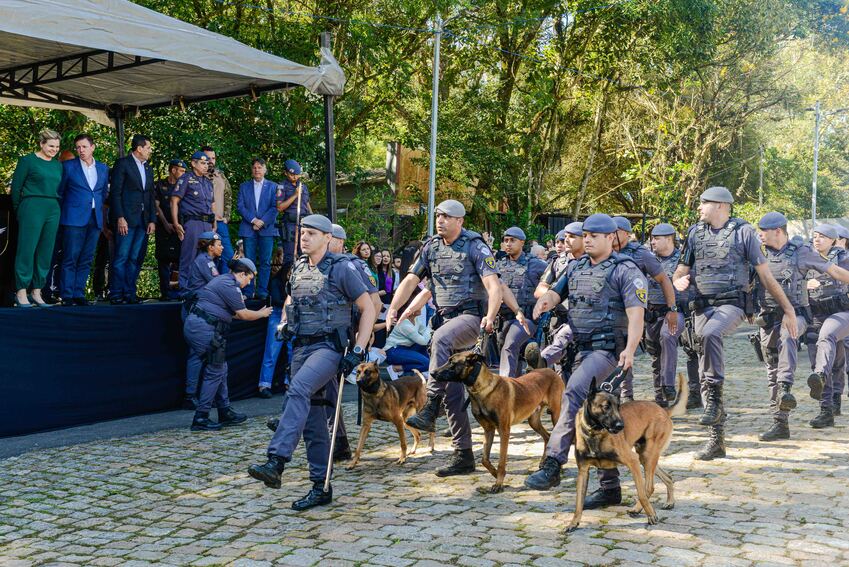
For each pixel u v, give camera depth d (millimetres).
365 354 5664
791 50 31547
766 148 35969
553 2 21562
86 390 8375
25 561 4465
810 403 9359
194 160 9727
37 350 7930
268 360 10109
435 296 6477
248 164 14766
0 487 6016
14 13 6848
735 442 7297
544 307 5688
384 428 8328
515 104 24266
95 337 8461
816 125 34281
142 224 9430
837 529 4797
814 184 34406
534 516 5180
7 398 7676
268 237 10797
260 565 4348
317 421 5500
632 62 23141
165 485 6062
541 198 27328
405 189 24766
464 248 6324
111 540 4820
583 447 4859
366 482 6141
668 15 21219
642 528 4875
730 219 6719
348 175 19297
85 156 8727
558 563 4293
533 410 6168
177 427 8297
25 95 11148
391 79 18938
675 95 27750
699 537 4688
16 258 8164
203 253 8609
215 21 15594
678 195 27812
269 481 5059
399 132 21828
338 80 9875
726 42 25578
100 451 7180
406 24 18875
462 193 24250
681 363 12672
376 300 5691
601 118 26188
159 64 9773
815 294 8320
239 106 14734
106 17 7527
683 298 8727
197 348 8164
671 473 6215
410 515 5242
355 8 17859
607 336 5383
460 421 6277
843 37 34094
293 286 5527
